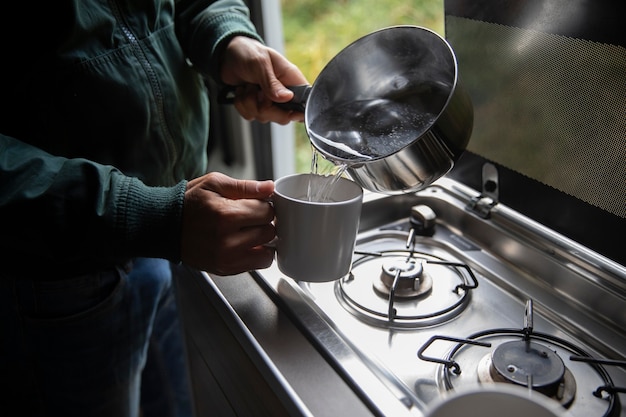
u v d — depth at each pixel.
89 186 0.71
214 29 1.00
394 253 0.90
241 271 0.74
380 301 0.79
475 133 0.90
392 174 0.69
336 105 0.83
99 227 0.70
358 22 2.68
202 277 0.83
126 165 0.92
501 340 0.71
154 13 0.92
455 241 0.94
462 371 0.66
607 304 0.76
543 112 0.78
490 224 0.91
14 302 0.94
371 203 0.98
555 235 0.85
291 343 0.69
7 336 0.96
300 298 0.76
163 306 1.25
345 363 0.64
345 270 0.73
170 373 1.37
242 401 0.79
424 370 0.67
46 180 0.71
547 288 0.82
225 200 0.70
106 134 0.88
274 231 0.73
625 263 0.74
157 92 0.92
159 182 0.98
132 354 1.10
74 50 0.82
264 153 1.86
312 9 2.77
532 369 0.62
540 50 0.75
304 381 0.63
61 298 0.94
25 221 0.70
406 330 0.74
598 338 0.73
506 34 0.79
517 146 0.84
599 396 0.62
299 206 0.67
